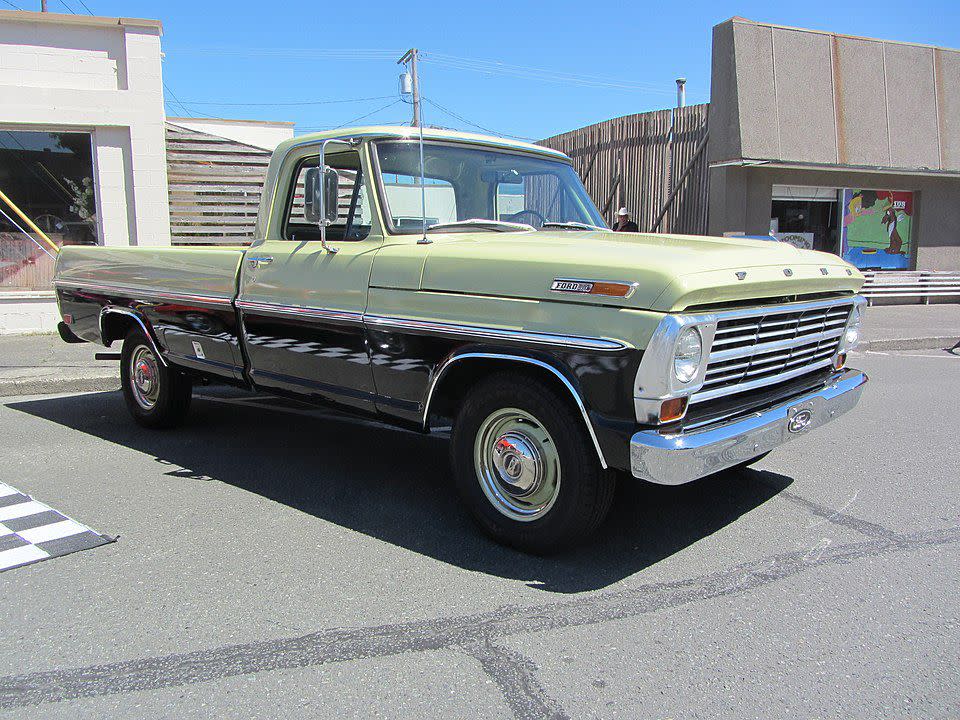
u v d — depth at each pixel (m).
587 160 16.88
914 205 15.41
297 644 2.90
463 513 4.26
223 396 7.50
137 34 10.68
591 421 3.19
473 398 3.70
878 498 4.47
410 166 4.30
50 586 3.38
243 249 4.96
